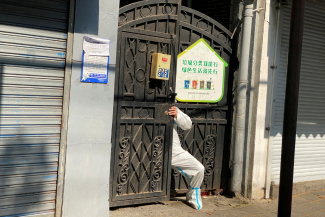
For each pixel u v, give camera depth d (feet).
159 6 14.76
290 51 10.44
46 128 12.00
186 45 16.01
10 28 11.18
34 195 11.97
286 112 10.50
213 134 17.16
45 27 11.71
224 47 17.06
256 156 17.20
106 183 13.17
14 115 11.46
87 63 12.44
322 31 19.92
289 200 10.52
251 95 17.11
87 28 12.35
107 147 13.09
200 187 17.06
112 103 13.07
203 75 16.51
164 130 15.21
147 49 14.52
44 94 11.88
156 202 15.87
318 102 20.35
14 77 11.37
